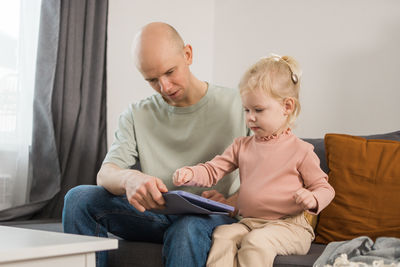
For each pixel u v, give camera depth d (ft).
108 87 9.27
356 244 4.03
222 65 10.69
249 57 10.30
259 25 10.18
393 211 5.02
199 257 4.01
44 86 8.15
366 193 5.17
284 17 9.81
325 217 5.33
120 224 4.71
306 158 4.48
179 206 3.99
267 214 4.46
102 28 8.99
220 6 10.77
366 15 8.78
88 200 4.47
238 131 5.17
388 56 8.50
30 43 8.23
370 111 8.64
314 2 9.41
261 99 4.48
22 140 8.10
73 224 4.45
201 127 5.19
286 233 4.23
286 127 4.67
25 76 8.13
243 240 4.07
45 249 2.76
